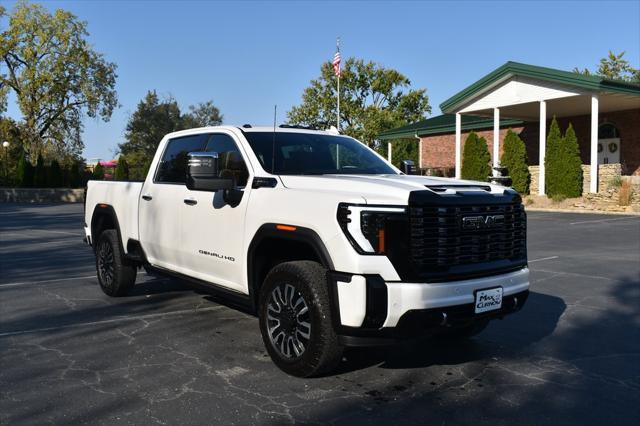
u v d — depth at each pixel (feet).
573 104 84.58
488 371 15.30
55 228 57.16
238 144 17.51
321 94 169.78
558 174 79.05
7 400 12.98
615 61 162.20
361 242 12.80
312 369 13.88
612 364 15.96
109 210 23.15
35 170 131.75
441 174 106.11
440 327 13.26
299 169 17.13
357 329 12.80
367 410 12.63
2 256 36.11
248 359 15.94
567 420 12.28
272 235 14.76
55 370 14.97
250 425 11.80
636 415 12.57
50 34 148.87
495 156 88.89
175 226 19.12
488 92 88.69
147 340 17.72
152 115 209.26
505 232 14.93
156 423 11.84
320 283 13.62
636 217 63.46
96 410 12.45
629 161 88.28
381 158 19.85
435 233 13.29
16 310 21.49
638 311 22.06
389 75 170.71
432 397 13.44
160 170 20.77
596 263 33.45
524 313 21.77
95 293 24.63
